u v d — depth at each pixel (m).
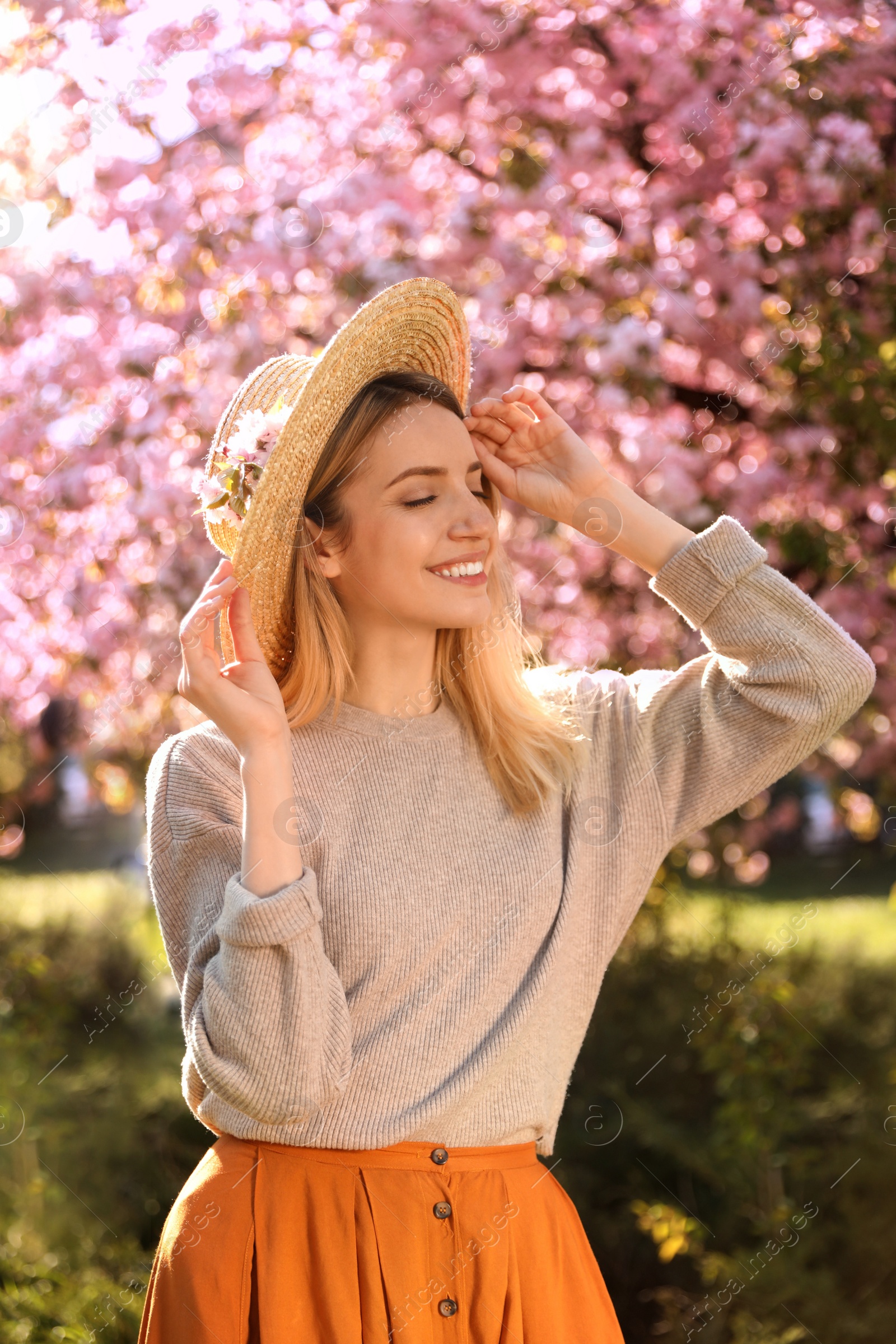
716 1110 3.93
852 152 3.75
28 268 4.32
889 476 3.99
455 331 1.78
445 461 1.56
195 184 4.25
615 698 1.69
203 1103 1.51
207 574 4.39
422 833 1.52
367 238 4.10
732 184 4.05
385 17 4.08
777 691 1.56
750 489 4.04
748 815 4.91
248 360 4.14
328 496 1.58
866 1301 3.25
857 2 3.81
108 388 4.34
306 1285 1.39
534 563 4.29
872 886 8.02
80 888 6.45
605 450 4.04
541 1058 1.52
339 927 1.46
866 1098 4.02
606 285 4.02
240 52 4.15
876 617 4.20
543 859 1.54
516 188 4.02
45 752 5.57
